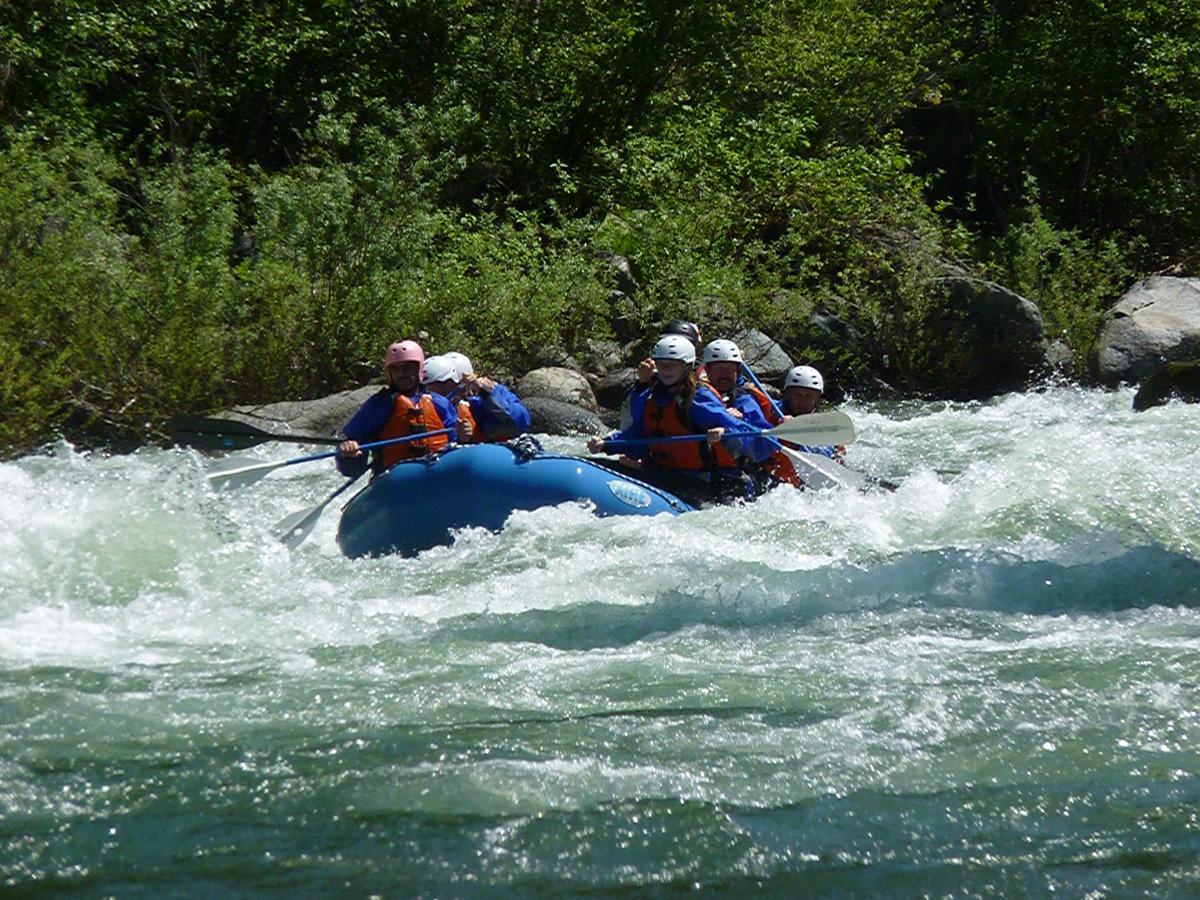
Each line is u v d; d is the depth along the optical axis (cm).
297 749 1020
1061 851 866
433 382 1875
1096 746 1014
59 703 1106
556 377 3095
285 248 3047
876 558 1509
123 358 2647
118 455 2403
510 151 4459
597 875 845
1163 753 1000
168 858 864
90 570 1461
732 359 2030
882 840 884
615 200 4075
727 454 1873
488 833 895
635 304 3588
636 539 1593
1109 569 1473
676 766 988
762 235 4203
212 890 826
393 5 4184
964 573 1464
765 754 1008
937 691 1130
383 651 1257
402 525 1669
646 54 4478
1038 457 1845
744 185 4225
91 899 816
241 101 4153
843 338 3688
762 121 4497
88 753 1009
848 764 992
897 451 2592
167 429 2570
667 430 1878
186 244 2875
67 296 2642
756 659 1225
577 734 1048
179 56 4059
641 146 4081
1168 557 1509
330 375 2975
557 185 4297
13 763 992
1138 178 5209
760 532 1625
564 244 3684
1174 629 1293
